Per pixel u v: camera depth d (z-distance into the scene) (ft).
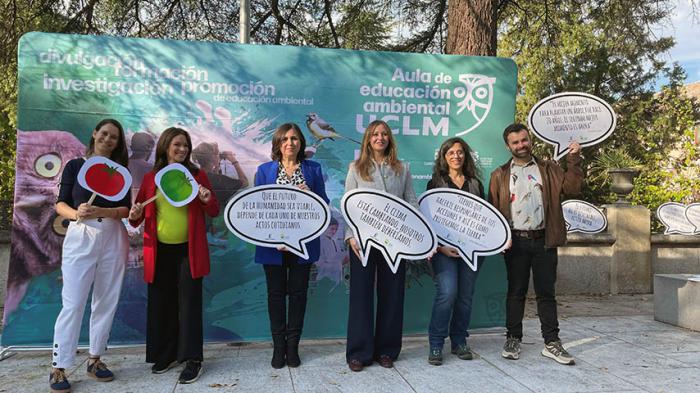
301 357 13.82
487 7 20.17
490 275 15.93
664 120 38.24
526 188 13.53
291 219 12.69
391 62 15.37
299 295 12.95
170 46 14.42
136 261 14.35
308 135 14.99
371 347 12.90
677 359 13.89
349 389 11.53
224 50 14.65
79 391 11.35
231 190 14.66
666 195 31.12
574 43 36.81
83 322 14.28
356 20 30.12
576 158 13.67
